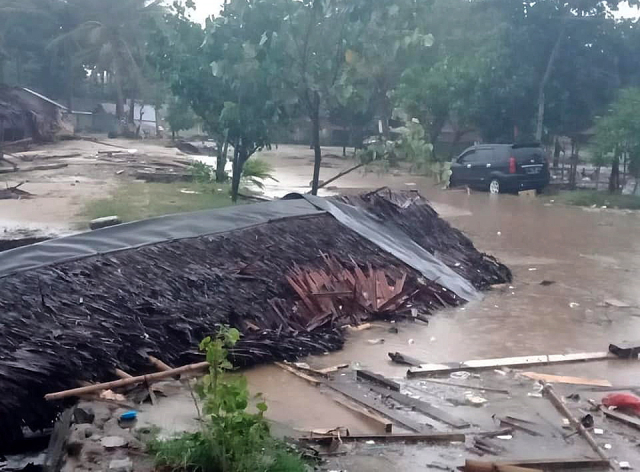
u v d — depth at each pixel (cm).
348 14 1461
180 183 2206
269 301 870
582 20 3138
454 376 740
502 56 3183
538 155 2538
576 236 1644
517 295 1098
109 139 4800
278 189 2306
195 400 577
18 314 674
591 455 553
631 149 2377
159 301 787
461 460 535
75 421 553
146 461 485
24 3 5522
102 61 5462
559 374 756
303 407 639
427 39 1480
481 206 2172
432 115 3400
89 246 848
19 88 4194
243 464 468
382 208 1237
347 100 1552
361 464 519
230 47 1485
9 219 1476
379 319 940
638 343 834
